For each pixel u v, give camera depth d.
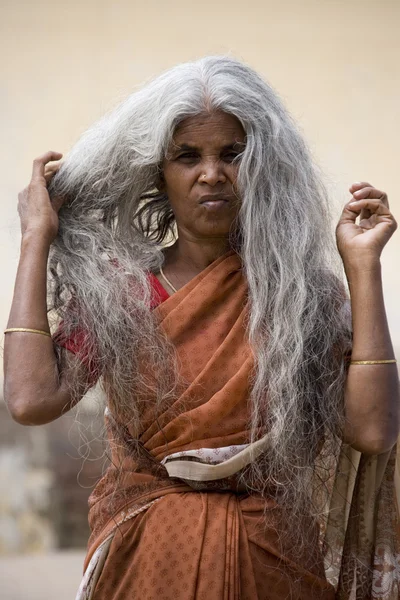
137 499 3.59
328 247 3.89
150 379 3.56
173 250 3.88
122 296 3.65
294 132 3.80
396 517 3.90
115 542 3.57
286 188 3.74
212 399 3.49
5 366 3.57
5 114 13.24
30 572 9.28
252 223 3.67
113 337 3.60
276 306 3.62
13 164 13.17
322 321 3.68
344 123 13.43
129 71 13.40
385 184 13.41
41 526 10.34
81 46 13.38
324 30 13.49
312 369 3.65
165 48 13.42
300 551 3.56
